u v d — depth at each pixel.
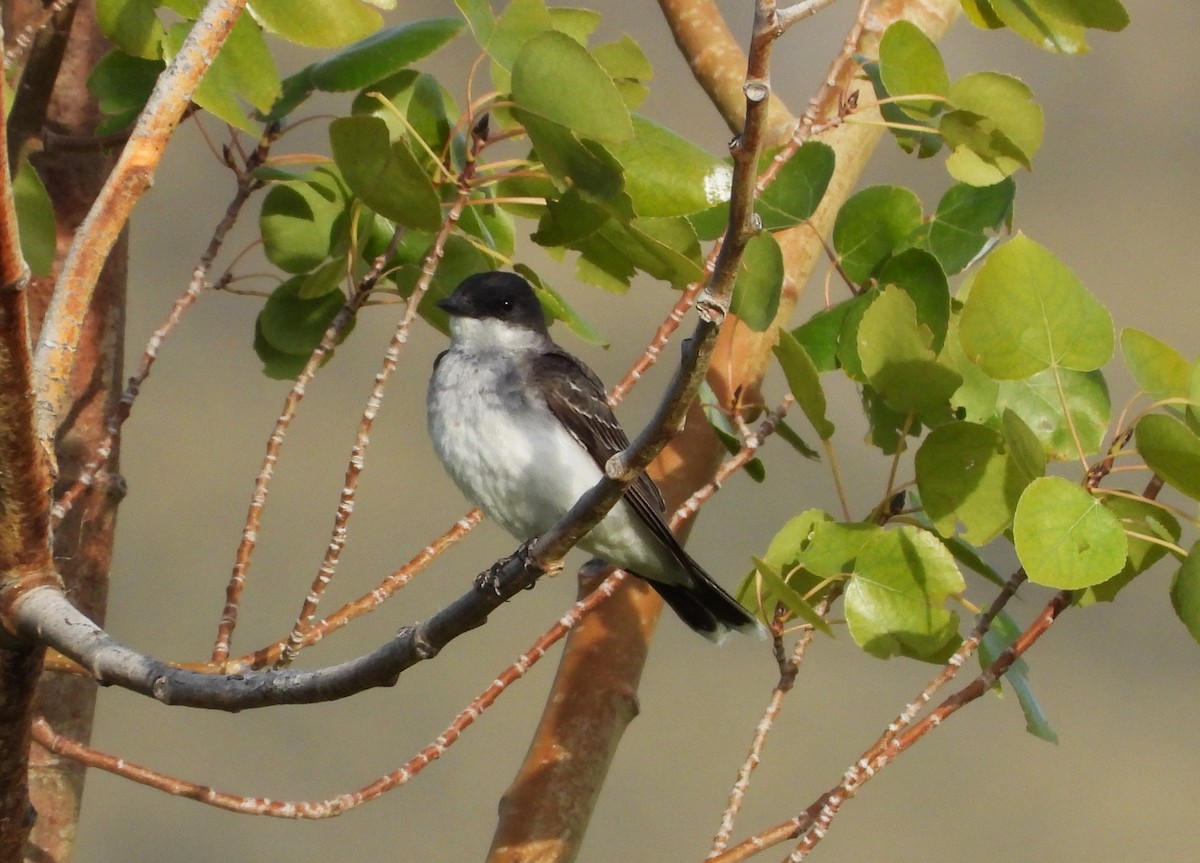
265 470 7.36
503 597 6.05
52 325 6.30
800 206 7.85
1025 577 6.80
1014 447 6.79
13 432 5.84
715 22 9.81
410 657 6.02
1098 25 6.93
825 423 7.42
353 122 6.63
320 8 6.98
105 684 6.19
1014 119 7.18
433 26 7.57
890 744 6.58
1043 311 6.94
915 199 8.25
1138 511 7.07
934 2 9.41
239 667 7.16
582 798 7.81
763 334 8.74
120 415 7.45
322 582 7.00
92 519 8.44
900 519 7.87
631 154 7.11
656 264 7.46
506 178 7.34
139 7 7.25
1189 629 6.75
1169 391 7.04
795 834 6.62
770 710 6.99
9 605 6.26
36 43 7.60
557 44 6.31
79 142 8.24
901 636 7.31
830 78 7.26
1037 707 7.63
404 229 7.83
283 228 8.54
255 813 6.68
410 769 6.74
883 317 7.39
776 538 7.59
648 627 8.58
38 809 8.15
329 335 7.55
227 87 7.02
